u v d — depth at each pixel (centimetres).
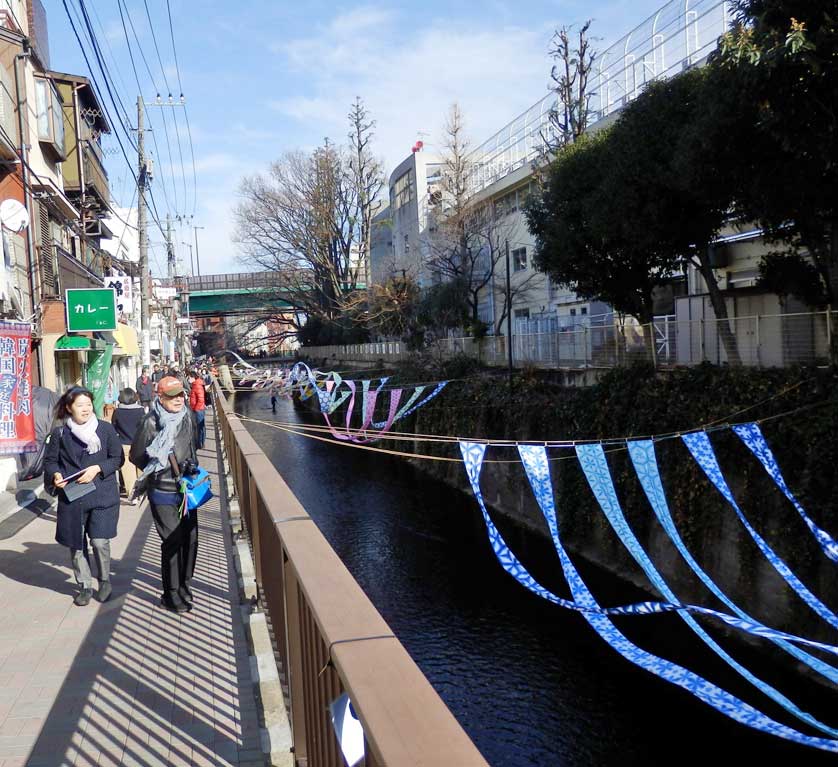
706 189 1083
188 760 305
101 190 2256
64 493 510
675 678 385
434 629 1191
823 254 1219
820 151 819
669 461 1185
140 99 1836
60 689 374
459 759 104
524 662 1068
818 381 980
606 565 1347
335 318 4259
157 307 4356
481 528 1708
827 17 710
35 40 1677
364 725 119
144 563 624
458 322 2833
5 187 1420
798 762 812
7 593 543
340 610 171
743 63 789
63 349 1560
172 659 413
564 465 1502
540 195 1772
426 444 2294
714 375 1162
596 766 826
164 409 495
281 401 3978
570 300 2716
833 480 909
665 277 1655
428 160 4028
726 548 1075
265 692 338
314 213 4200
